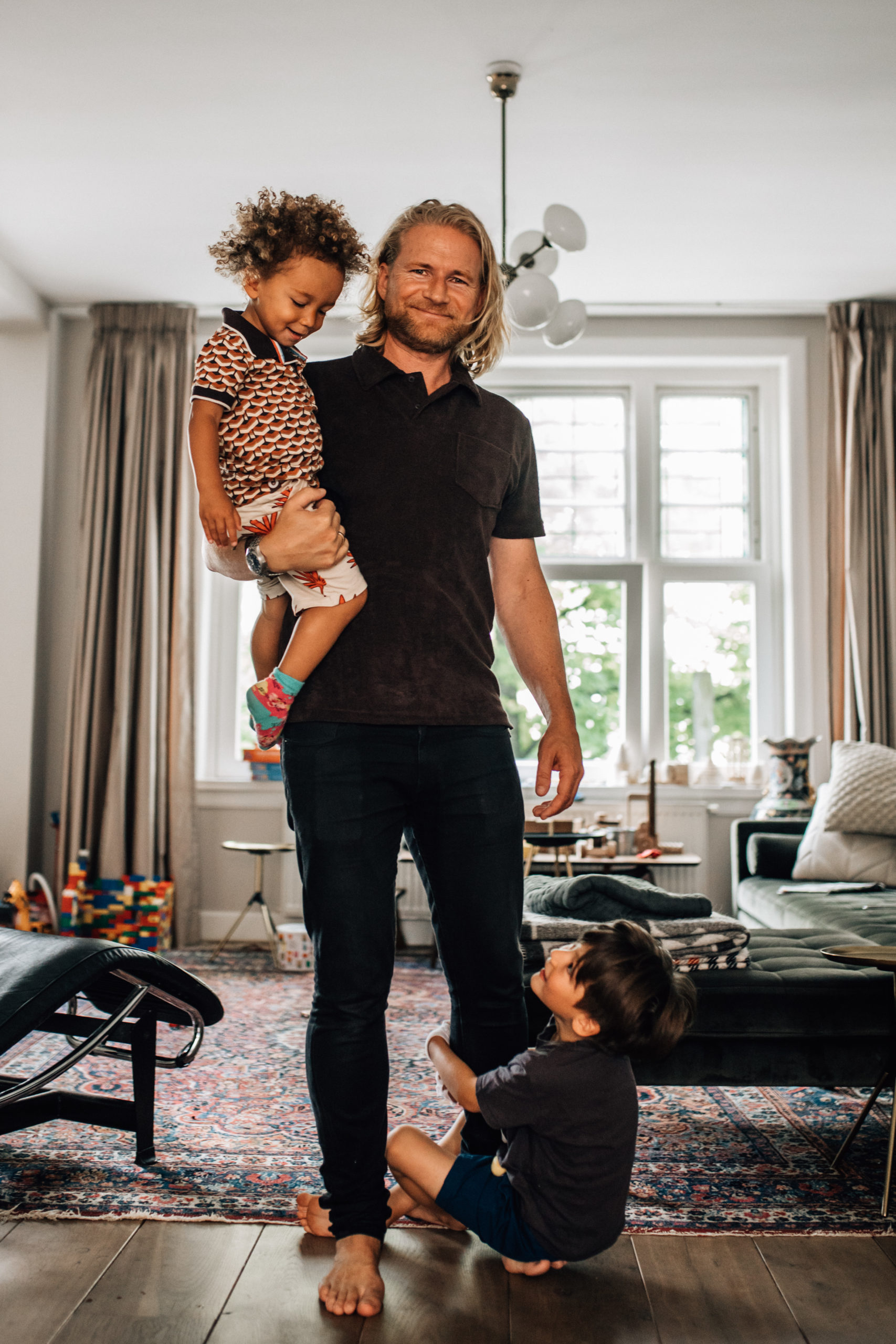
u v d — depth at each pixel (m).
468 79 3.63
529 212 4.56
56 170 4.19
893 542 5.21
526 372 5.66
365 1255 1.63
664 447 5.69
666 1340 1.52
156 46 3.46
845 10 3.29
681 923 2.33
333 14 3.30
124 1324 1.54
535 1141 1.66
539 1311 1.59
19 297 5.09
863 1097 2.78
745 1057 2.29
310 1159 2.22
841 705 5.28
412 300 1.72
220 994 3.97
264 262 1.68
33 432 5.34
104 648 5.17
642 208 4.49
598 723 5.60
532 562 1.97
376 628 1.69
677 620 5.61
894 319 5.36
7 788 5.20
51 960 1.88
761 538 5.63
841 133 3.94
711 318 5.54
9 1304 1.59
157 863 5.13
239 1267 1.72
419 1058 3.08
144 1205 1.95
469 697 1.71
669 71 3.59
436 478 1.73
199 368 1.66
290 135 3.96
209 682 5.57
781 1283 1.70
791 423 5.47
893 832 4.23
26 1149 2.26
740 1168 2.22
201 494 1.58
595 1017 1.62
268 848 4.61
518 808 1.75
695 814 5.25
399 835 1.74
